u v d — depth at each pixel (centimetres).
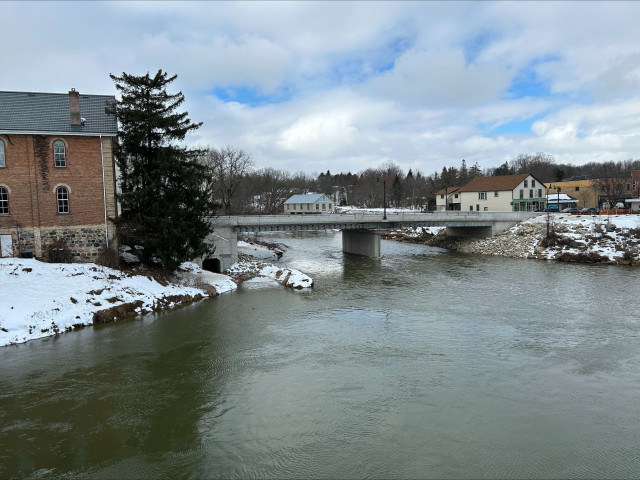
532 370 1862
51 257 2978
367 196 15588
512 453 1294
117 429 1441
